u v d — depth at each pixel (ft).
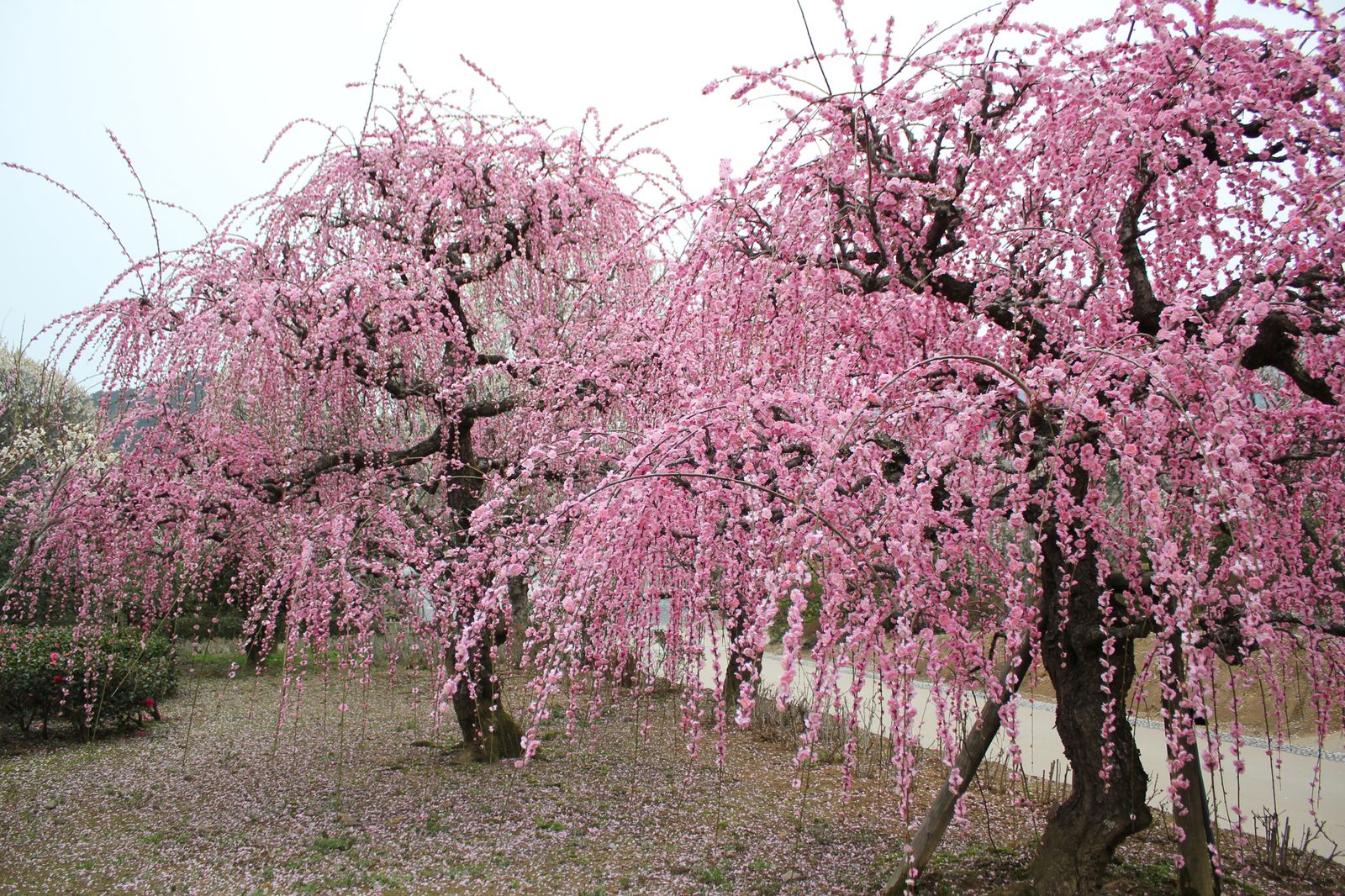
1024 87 10.63
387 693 30.99
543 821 16.89
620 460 11.04
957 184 11.19
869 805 17.97
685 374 12.69
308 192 19.89
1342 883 13.43
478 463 22.45
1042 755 23.00
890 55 10.64
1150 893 11.21
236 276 18.99
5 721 26.32
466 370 20.63
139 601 21.58
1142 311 10.49
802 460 8.75
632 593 10.39
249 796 19.51
